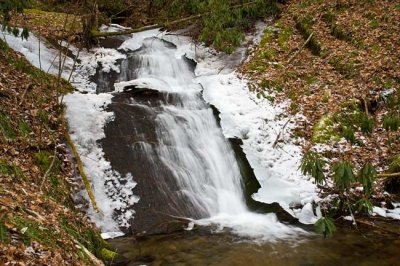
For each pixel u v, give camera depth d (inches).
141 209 275.4
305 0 582.6
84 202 261.7
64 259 151.2
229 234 258.5
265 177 321.4
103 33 493.7
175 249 235.3
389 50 428.1
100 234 235.9
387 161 319.3
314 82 421.7
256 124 368.2
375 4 512.1
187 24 578.2
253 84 421.4
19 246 138.3
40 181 226.8
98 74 439.5
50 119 299.3
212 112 383.2
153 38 542.0
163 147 327.9
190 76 466.9
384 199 290.2
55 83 362.3
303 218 278.7
